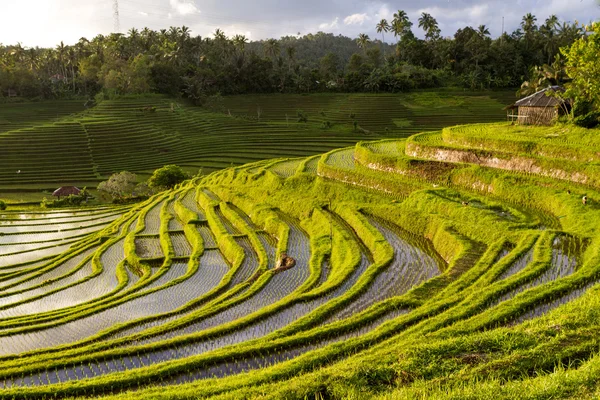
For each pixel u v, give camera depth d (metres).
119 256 42.78
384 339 17.44
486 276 22.00
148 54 142.75
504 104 116.19
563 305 16.75
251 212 45.62
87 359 19.59
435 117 109.75
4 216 66.38
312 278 27.75
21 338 24.94
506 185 34.41
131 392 15.41
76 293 34.66
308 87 142.88
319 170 48.94
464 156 40.09
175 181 77.19
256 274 30.66
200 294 29.88
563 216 29.06
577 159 34.47
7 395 16.08
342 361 15.29
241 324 21.81
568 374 11.24
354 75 139.75
